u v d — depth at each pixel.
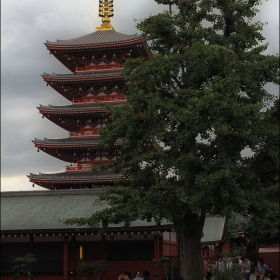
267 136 25.16
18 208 45.84
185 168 25.14
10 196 48.88
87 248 41.56
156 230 37.75
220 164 24.75
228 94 24.41
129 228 38.16
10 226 41.53
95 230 38.91
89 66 60.28
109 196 30.09
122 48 57.91
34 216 43.62
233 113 24.08
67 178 55.78
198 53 25.52
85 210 44.22
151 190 25.28
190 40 28.11
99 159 57.41
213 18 29.02
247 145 25.83
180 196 24.30
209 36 28.41
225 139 25.36
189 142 25.98
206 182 23.38
